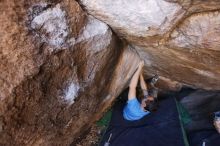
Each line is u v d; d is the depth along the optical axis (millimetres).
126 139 3705
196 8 2098
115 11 2244
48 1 1989
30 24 1953
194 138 3707
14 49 1930
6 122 2080
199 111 3998
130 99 3820
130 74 3656
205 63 2963
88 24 2363
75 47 2373
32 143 2439
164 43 2723
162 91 4246
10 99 2023
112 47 2842
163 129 3746
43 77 2211
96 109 3375
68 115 2766
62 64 2328
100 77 3014
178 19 2264
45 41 2092
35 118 2332
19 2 1852
